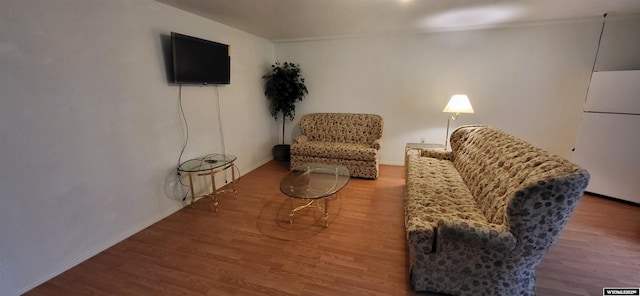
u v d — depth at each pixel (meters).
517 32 3.46
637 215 2.65
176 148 2.80
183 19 2.75
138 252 2.11
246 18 3.07
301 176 2.94
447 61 3.84
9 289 1.65
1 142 1.56
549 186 1.31
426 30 3.75
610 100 2.86
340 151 3.79
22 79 1.61
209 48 2.93
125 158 2.28
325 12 2.83
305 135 4.46
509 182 1.68
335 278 1.82
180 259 2.03
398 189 3.39
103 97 2.07
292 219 2.62
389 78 4.18
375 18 3.09
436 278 1.65
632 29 3.03
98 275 1.86
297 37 4.28
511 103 3.68
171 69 2.63
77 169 1.94
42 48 1.69
